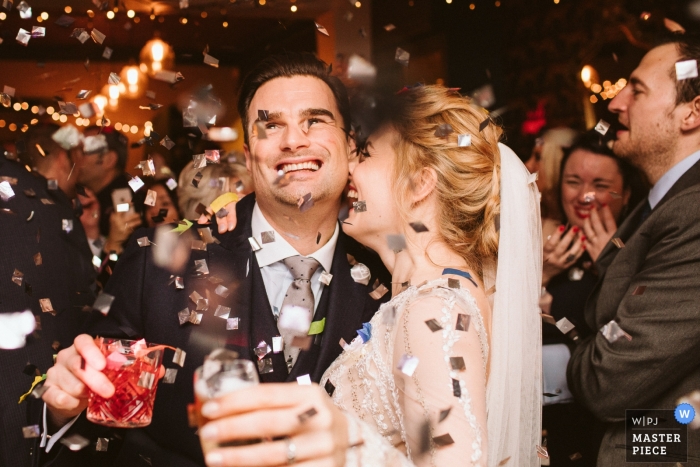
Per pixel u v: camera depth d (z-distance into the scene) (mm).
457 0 4258
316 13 4855
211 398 809
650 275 1838
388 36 4699
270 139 1706
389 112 1624
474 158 1555
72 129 3006
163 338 1666
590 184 2418
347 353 1528
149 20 5320
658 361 1771
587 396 1913
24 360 1798
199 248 1766
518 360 1492
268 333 1687
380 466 920
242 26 5477
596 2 3314
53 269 2057
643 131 2164
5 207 1991
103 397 1123
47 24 5430
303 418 814
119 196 3131
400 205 1571
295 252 1750
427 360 1208
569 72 3521
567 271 2426
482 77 4191
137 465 1624
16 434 1720
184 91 5625
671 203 1866
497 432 1427
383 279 1853
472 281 1434
